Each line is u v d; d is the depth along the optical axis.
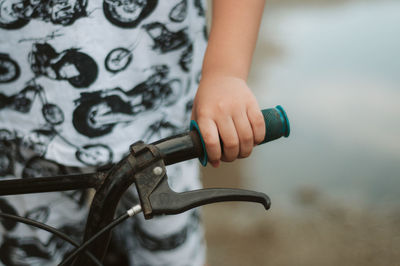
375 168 2.62
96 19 0.86
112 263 1.03
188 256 1.07
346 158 2.71
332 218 2.27
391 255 2.05
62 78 0.87
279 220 2.27
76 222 1.01
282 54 4.50
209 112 0.72
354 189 2.46
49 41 0.86
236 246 2.13
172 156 0.64
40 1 0.84
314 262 2.04
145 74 0.93
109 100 0.90
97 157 0.91
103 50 0.88
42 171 0.95
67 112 0.88
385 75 3.82
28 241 1.00
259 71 4.05
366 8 5.95
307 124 3.07
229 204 2.41
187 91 1.01
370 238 2.15
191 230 1.07
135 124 0.94
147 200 0.59
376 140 2.86
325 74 3.92
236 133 0.70
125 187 0.62
